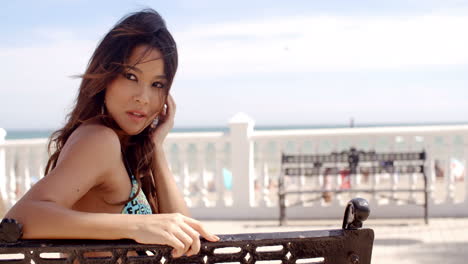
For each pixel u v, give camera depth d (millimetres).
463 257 6090
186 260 1188
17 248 1141
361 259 1234
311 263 1220
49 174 1274
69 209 1199
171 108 2088
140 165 1801
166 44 1543
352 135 8758
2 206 2945
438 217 8602
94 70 1521
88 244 1157
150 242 1146
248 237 1203
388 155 8305
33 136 106812
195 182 11938
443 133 8609
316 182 8992
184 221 1191
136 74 1515
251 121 8844
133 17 1546
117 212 1514
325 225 8125
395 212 8633
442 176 12953
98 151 1341
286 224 8281
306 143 9016
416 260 5984
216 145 8938
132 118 1538
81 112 1559
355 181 8961
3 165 9188
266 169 8922
